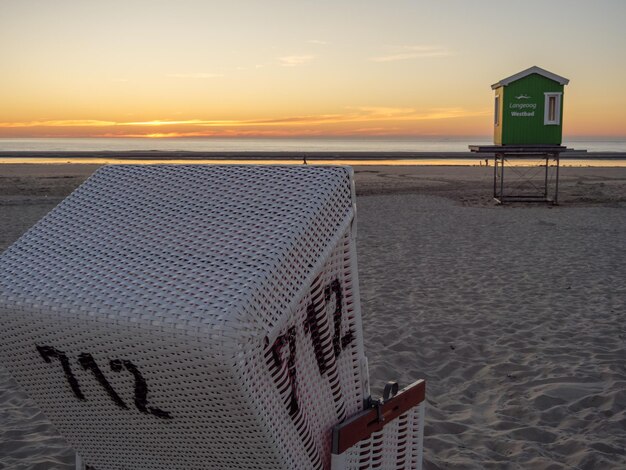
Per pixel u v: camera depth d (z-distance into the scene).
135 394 1.75
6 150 111.88
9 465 4.07
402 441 2.43
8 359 1.97
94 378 1.80
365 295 8.66
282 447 1.77
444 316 7.54
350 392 2.20
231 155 75.38
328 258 2.01
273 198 1.97
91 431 2.05
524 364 5.84
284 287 1.70
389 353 6.24
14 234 13.91
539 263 10.80
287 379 1.76
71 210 2.23
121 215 2.11
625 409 4.79
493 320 7.32
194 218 1.98
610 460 4.04
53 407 2.06
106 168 2.42
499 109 21.28
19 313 1.78
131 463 2.09
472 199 22.97
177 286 1.65
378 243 13.08
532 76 20.45
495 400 5.10
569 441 4.32
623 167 48.09
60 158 71.12
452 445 4.30
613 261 10.91
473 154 85.06
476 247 12.51
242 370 1.53
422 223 16.25
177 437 1.84
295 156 74.31
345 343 2.16
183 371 1.59
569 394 5.08
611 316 7.42
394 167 48.53
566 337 6.64
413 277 9.77
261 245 1.75
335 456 2.05
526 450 4.20
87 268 1.84
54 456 4.18
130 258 1.85
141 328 1.58
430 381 5.55
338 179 1.99
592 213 18.56
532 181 32.53
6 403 5.11
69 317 1.69
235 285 1.61
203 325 1.50
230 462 1.84
